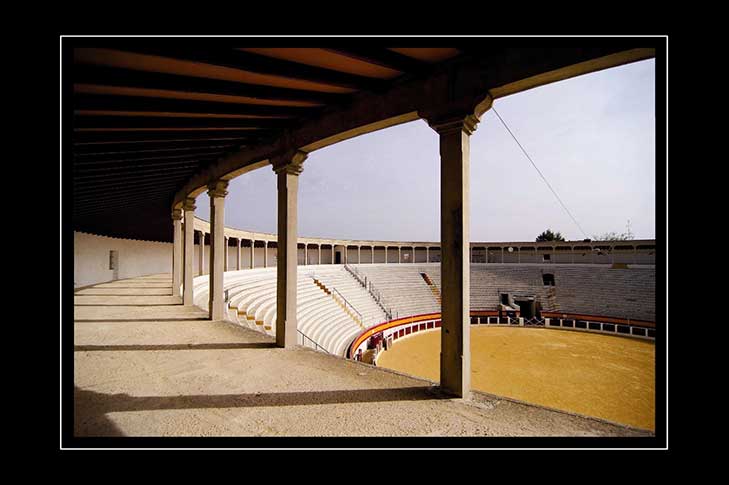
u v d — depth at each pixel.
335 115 6.12
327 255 46.53
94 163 7.61
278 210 7.44
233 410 4.23
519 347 22.06
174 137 6.83
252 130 7.34
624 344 23.09
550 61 3.90
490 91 4.42
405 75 5.16
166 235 26.08
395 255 51.88
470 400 4.50
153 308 11.70
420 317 30.28
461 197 4.62
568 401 12.98
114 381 5.18
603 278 34.81
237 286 19.38
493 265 40.94
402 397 4.60
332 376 5.44
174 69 4.30
